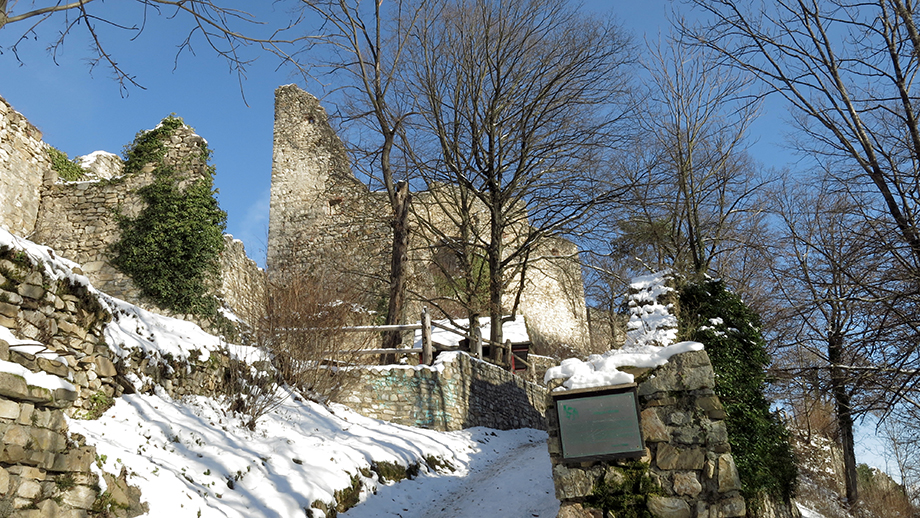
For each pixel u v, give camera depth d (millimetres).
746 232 17922
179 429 7867
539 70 18969
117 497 5820
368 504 8453
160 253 15641
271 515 6918
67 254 15844
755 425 7906
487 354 23031
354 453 9352
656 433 6633
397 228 16688
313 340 11648
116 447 6508
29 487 5094
